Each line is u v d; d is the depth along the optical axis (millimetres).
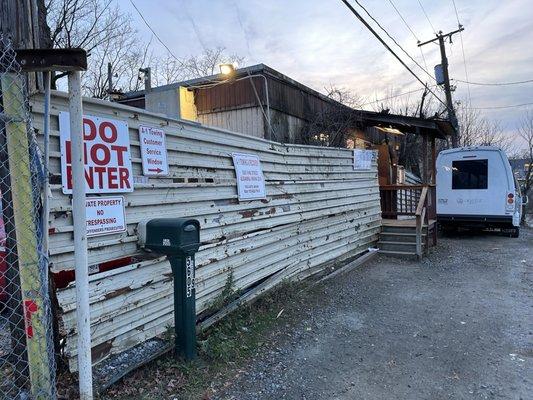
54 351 2996
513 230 13008
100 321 3354
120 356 3543
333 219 7992
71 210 3176
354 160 8930
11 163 2598
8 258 2793
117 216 3576
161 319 4027
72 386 3043
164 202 4113
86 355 2758
